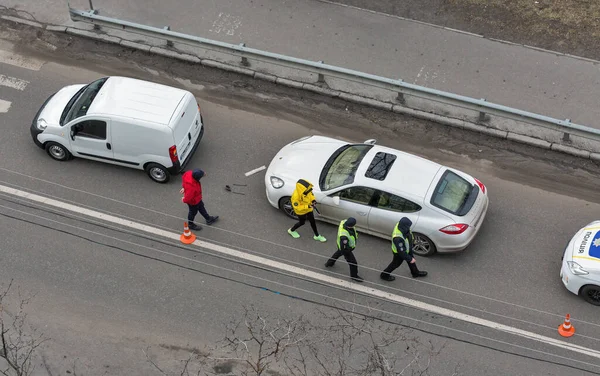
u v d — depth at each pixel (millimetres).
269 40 32438
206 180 27953
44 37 33031
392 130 29859
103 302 24297
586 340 23266
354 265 24219
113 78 28031
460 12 33438
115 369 22766
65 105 28156
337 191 25359
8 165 28203
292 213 26453
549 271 25141
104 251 25625
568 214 27000
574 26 32719
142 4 33938
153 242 25906
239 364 22859
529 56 31797
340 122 30203
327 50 32094
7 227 26250
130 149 27031
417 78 31062
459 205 24859
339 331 23484
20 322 23719
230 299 24391
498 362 22844
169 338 23438
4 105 30312
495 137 29438
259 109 30656
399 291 24594
